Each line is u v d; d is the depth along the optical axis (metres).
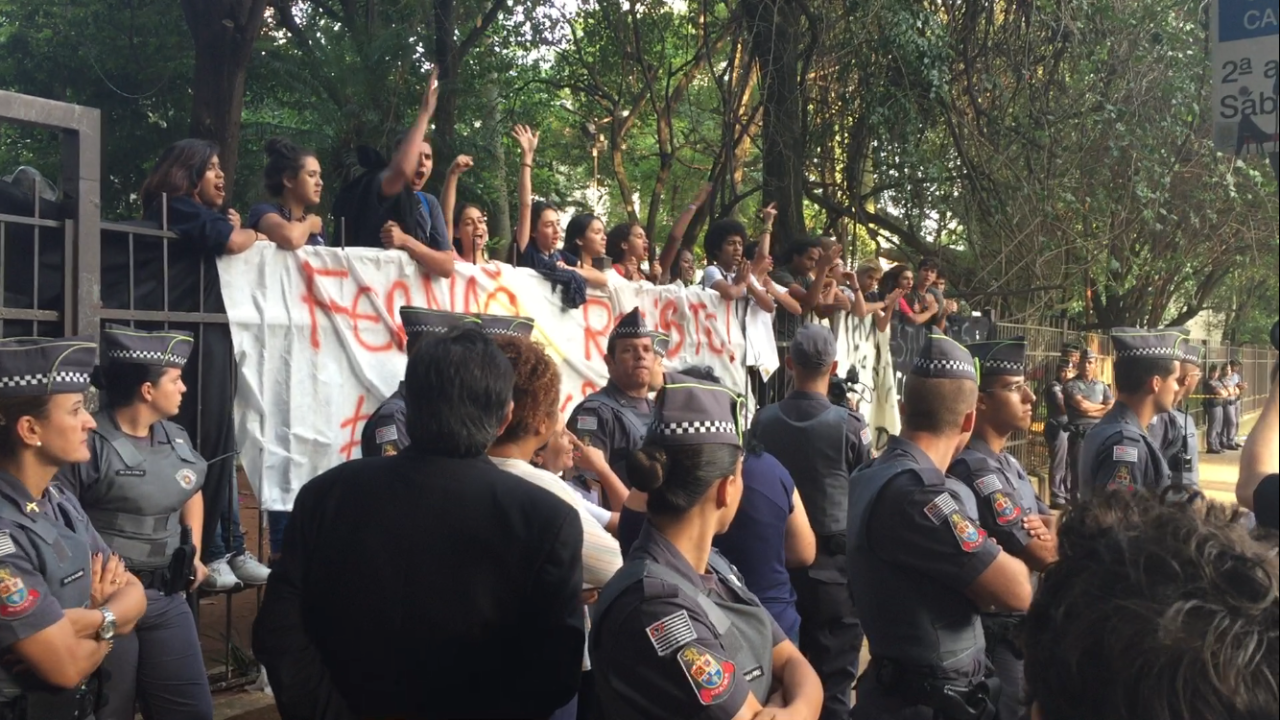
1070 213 14.09
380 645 2.25
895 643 3.12
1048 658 1.26
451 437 2.34
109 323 3.93
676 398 2.44
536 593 2.27
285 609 2.33
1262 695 1.12
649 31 15.55
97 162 3.71
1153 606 1.18
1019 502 3.55
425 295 4.99
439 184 14.17
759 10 11.48
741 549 3.70
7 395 2.78
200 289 4.18
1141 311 19.98
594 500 3.89
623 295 6.19
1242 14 2.04
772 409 4.98
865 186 13.91
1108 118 13.25
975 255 13.77
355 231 5.37
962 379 3.22
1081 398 12.02
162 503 3.52
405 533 2.27
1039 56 13.09
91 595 3.03
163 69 15.04
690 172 21.31
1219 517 1.34
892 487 3.12
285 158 4.91
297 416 4.47
